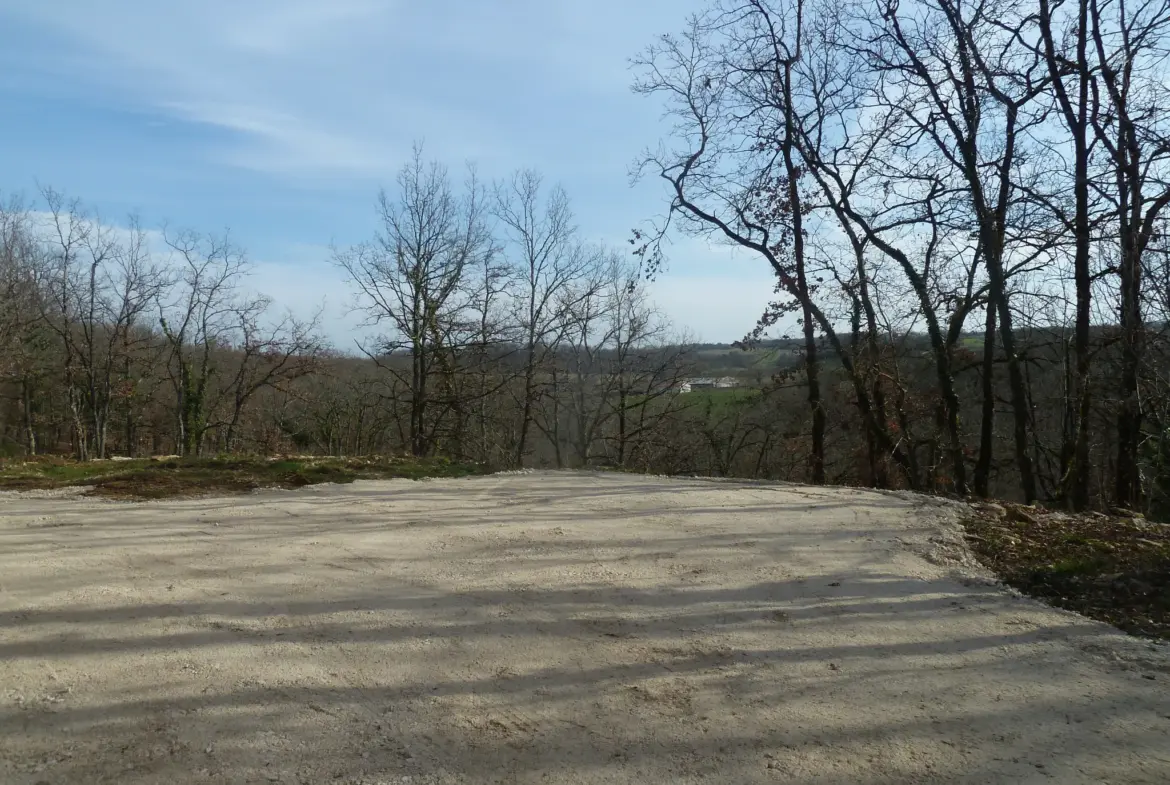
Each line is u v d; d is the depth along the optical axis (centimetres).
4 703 346
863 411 1691
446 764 308
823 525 714
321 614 468
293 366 2839
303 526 689
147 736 321
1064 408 1733
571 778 300
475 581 538
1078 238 1442
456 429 2506
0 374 2589
